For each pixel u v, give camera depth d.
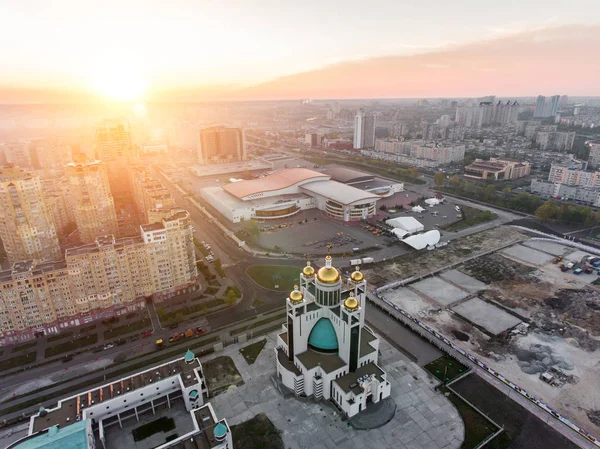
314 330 155.75
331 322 154.00
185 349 177.50
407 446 129.25
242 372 163.38
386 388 146.00
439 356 171.62
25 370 166.38
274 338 184.00
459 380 157.50
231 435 127.06
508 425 136.62
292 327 148.88
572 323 192.38
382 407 143.12
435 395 150.00
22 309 181.12
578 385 154.12
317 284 152.62
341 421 139.25
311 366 147.75
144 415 144.50
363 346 157.75
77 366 168.50
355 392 138.50
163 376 146.88
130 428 139.00
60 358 173.25
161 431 137.50
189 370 150.25
